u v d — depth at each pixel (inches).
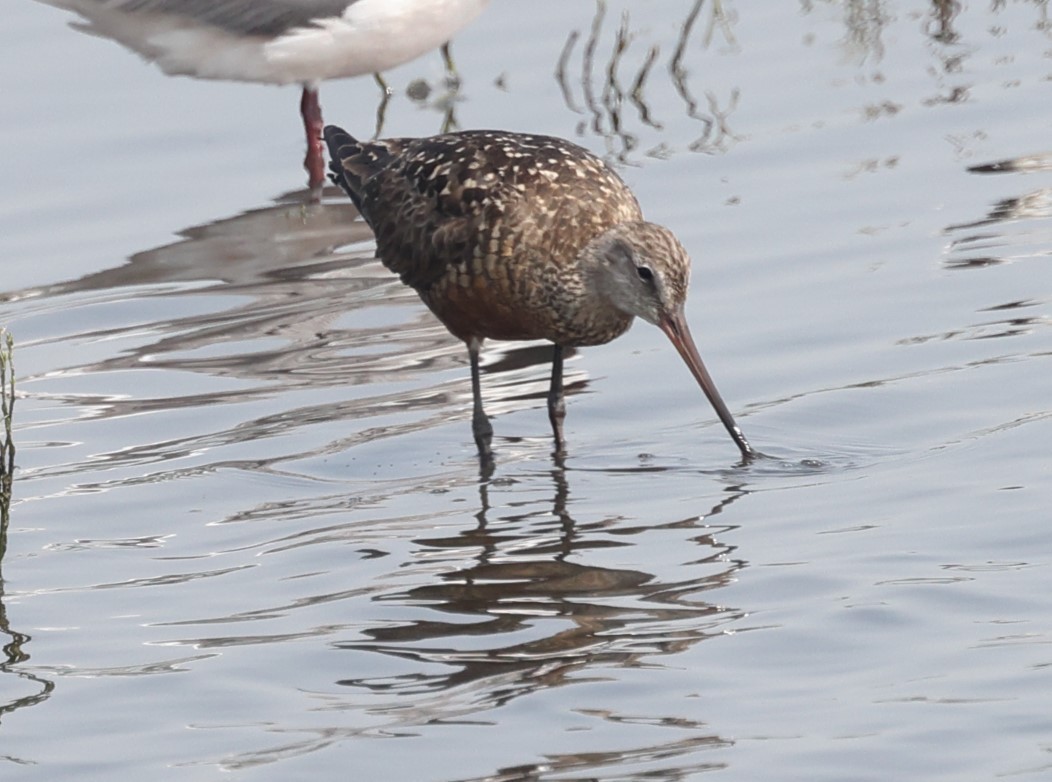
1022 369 481.4
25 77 766.5
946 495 418.0
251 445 478.3
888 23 781.9
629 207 494.9
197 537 422.9
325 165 699.4
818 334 518.6
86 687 350.0
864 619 359.9
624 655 351.6
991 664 336.8
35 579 402.0
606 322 487.8
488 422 476.7
